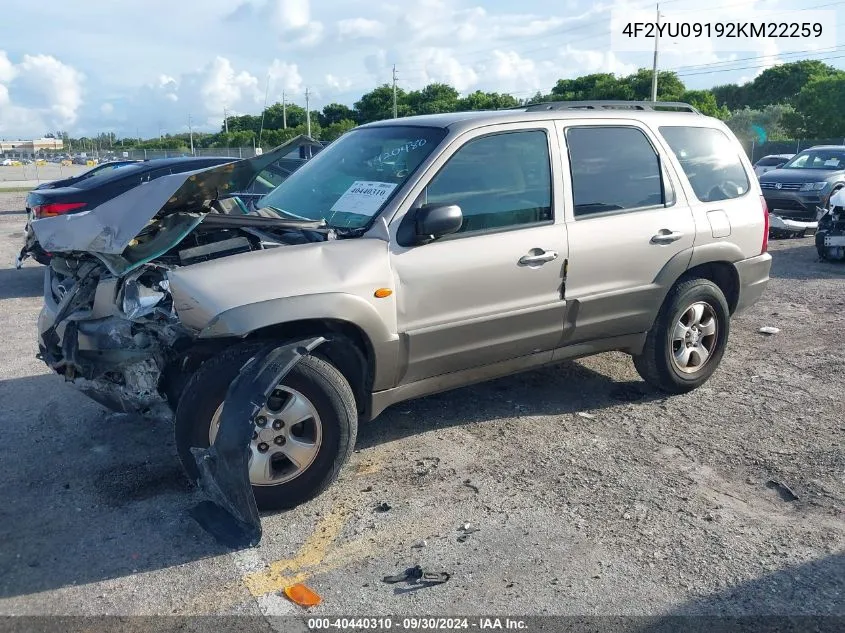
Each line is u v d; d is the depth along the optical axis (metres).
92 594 3.15
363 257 3.85
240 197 5.21
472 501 3.89
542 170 4.51
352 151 4.77
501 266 4.27
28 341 6.98
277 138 58.84
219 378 3.63
